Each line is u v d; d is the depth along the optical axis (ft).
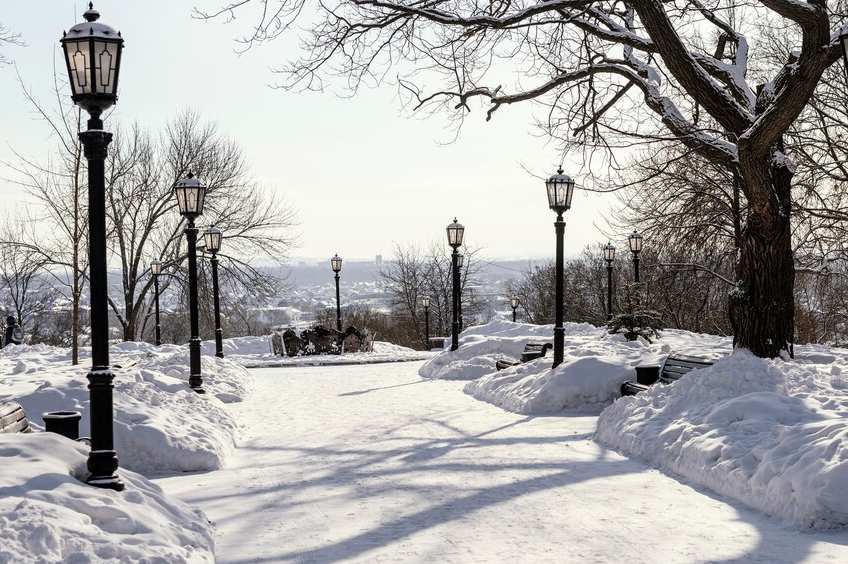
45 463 21.56
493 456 33.17
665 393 35.91
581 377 47.26
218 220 139.54
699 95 46.37
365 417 46.44
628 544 20.53
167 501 22.91
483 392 55.01
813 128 81.41
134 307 137.28
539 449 34.60
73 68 22.95
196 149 139.64
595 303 186.60
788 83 40.93
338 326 125.08
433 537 21.54
